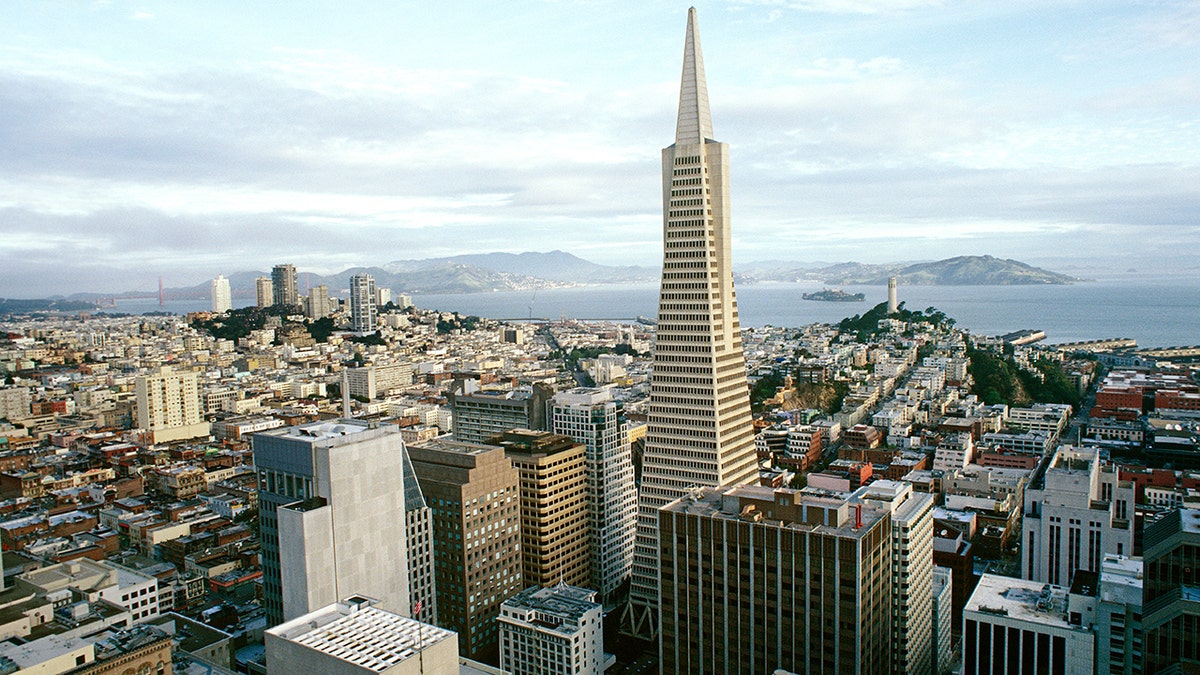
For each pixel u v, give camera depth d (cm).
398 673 16825
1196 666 18362
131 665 19438
